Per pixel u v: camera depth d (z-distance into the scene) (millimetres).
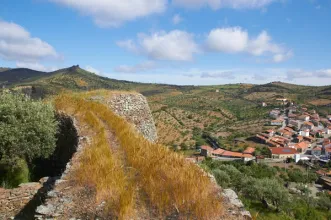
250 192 28500
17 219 7543
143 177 5953
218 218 4414
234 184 32406
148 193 5230
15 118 9930
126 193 4984
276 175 67812
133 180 5910
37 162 11516
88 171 6250
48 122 10906
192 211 4578
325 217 32156
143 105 20578
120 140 9781
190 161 7516
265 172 60406
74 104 15305
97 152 7609
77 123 11656
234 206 5004
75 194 5398
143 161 7008
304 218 26391
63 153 11828
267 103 186500
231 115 152625
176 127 117812
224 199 5242
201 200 4758
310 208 29500
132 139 9609
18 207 7848
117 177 5777
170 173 5953
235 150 93750
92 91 20422
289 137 116750
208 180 6051
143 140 9664
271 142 100750
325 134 131500
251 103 188500
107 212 4613
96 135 10000
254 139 109125
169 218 4457
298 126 133375
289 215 24656
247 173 55406
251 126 130000
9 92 11195
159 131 109438
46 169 11531
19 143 9695
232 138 109875
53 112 12570
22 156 10195
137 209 4711
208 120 137875
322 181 66312
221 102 188625
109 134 10906
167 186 5371
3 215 7617
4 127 9523
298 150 102875
